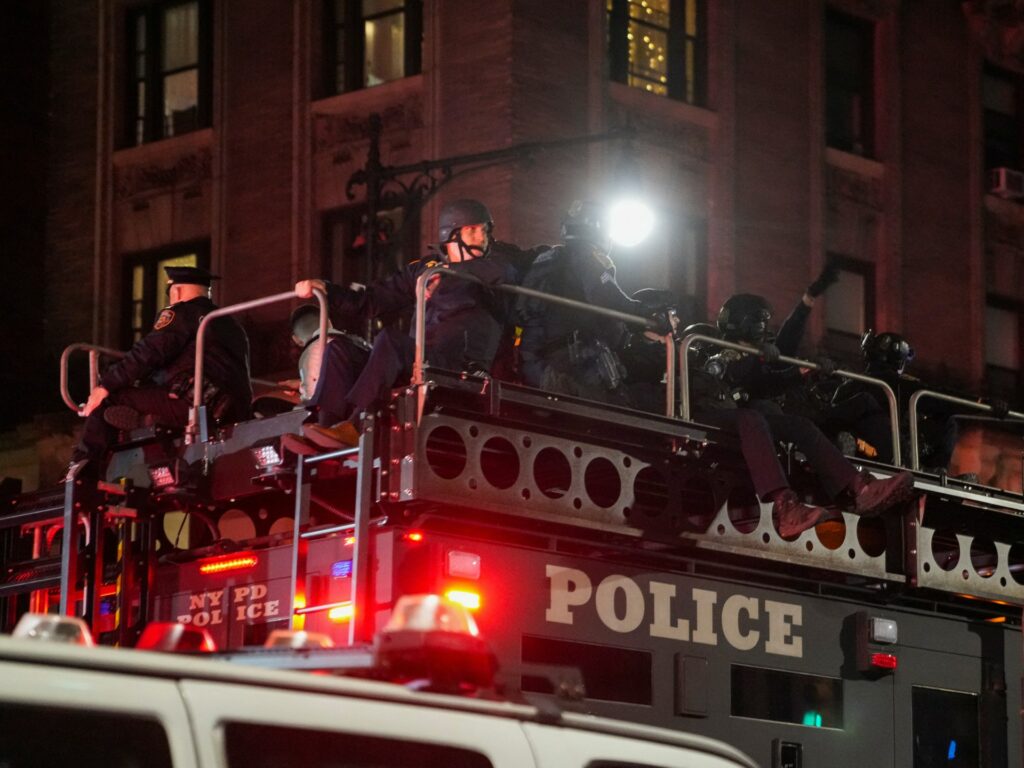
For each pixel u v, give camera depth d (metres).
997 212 42.53
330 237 36.38
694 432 12.56
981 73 42.81
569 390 12.76
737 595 12.72
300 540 11.59
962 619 14.19
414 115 34.81
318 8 36.91
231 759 5.82
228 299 37.53
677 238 36.12
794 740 12.77
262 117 37.53
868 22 40.81
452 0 34.25
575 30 34.38
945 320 41.09
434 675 6.66
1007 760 14.21
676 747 7.47
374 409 11.22
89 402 13.63
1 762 5.34
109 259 39.47
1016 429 41.09
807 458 13.18
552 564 11.70
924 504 13.70
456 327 12.47
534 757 6.81
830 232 39.09
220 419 13.59
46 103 40.78
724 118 37.03
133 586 12.76
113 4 40.03
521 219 32.94
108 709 5.57
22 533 13.89
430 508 11.20
